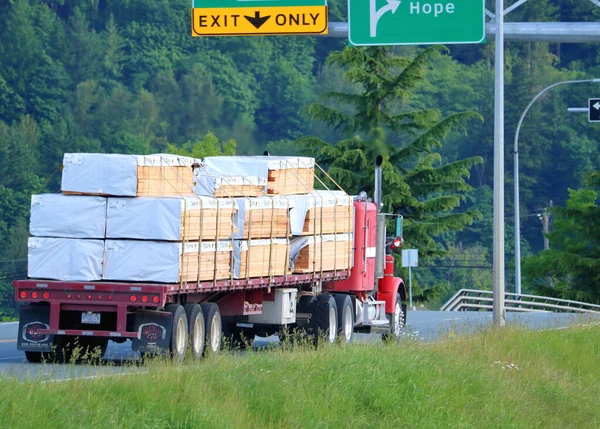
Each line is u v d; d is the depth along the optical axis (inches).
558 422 1932.8
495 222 3169.3
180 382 1581.0
